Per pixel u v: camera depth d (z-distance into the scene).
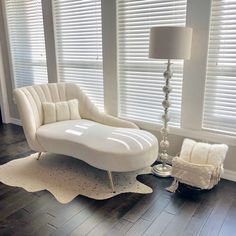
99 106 3.46
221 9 2.30
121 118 3.22
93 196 2.27
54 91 3.19
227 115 2.49
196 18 2.42
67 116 3.11
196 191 2.36
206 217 2.00
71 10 3.35
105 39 3.08
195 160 2.35
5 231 1.85
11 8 4.01
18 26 4.04
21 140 3.72
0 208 2.12
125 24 2.89
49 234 1.82
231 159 2.53
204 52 2.45
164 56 2.23
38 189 2.39
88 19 3.22
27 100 2.83
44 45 3.82
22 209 2.11
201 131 2.65
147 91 2.94
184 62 2.59
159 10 2.64
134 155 2.26
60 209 2.10
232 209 2.10
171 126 2.85
